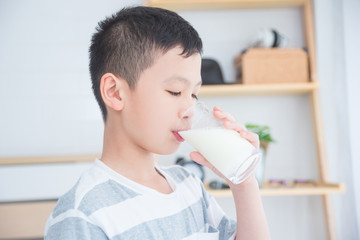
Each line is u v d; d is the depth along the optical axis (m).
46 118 2.09
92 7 2.13
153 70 0.68
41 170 1.84
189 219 0.76
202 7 2.04
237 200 0.80
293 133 2.11
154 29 0.69
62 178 1.85
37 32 2.11
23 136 2.07
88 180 0.68
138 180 0.73
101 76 0.74
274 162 2.10
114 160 0.72
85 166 1.87
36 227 1.75
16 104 2.08
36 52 2.10
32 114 2.08
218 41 2.11
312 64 1.94
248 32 2.12
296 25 2.12
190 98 0.70
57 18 2.12
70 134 2.10
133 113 0.69
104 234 0.62
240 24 2.12
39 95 2.09
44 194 1.83
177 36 0.69
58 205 0.65
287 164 2.10
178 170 0.92
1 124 2.06
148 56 0.68
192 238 0.74
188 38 0.70
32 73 2.10
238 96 2.10
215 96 2.09
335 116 2.05
